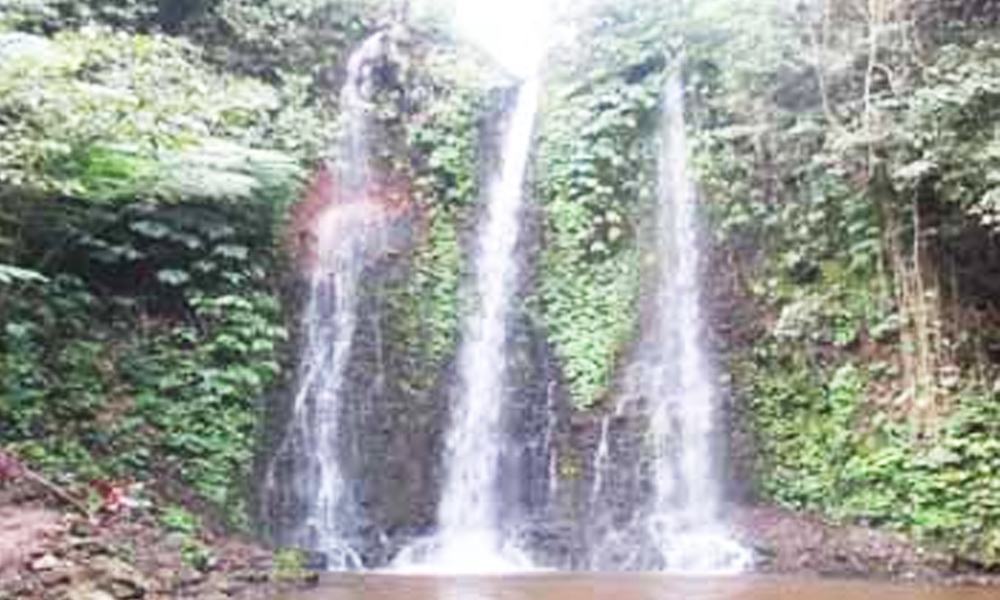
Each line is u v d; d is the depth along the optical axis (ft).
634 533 37.63
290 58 48.73
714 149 45.47
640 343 42.88
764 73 44.32
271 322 39.75
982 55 38.47
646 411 41.04
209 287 39.65
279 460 38.11
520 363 43.01
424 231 45.52
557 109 48.83
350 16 50.55
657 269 44.65
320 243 43.50
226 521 34.94
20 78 34.35
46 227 38.58
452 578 32.24
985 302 39.50
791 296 41.78
